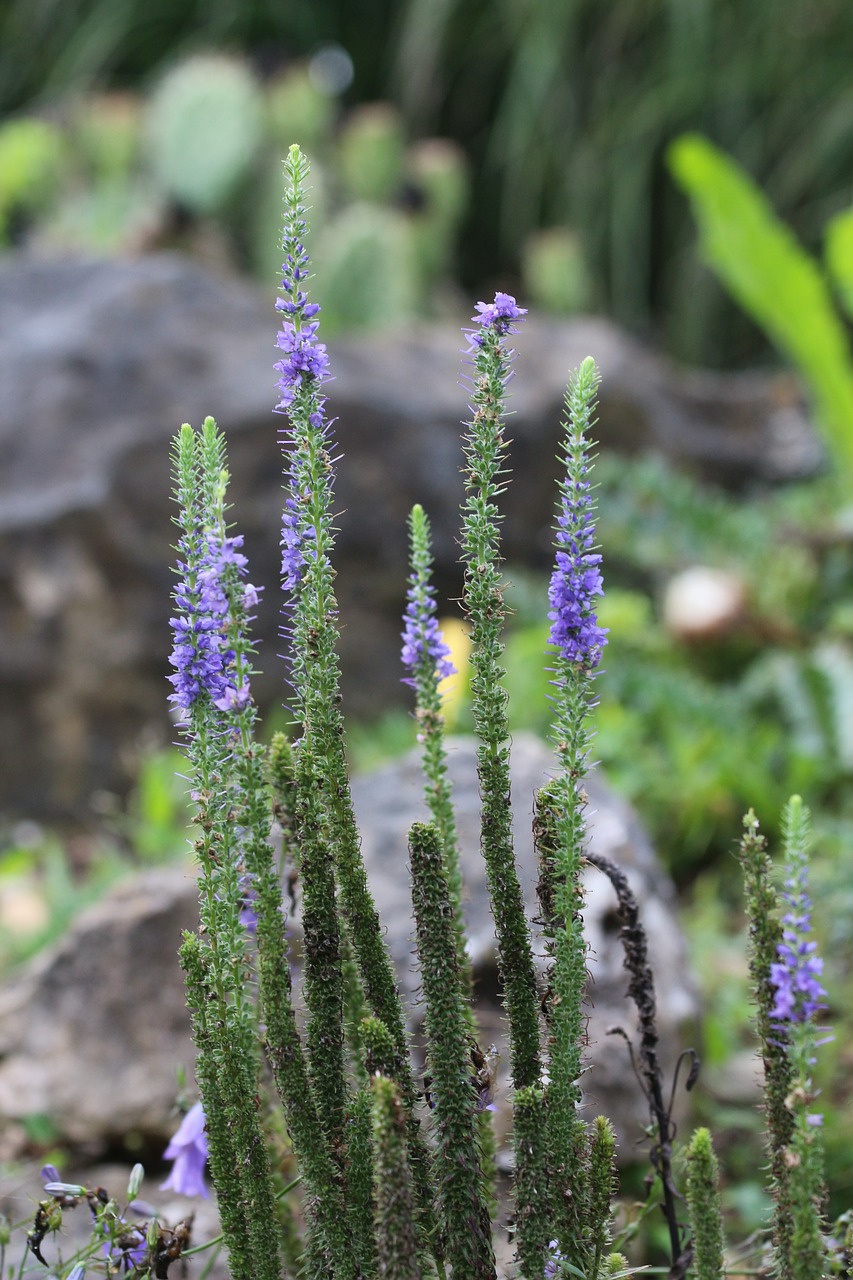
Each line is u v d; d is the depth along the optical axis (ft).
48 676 13.26
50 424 13.75
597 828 7.58
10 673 13.20
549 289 20.20
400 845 7.39
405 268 17.66
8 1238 4.15
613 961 6.97
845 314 18.24
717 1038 7.91
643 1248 6.29
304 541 3.61
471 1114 3.47
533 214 23.79
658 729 12.25
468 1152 3.46
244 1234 3.64
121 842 12.75
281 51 21.70
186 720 3.58
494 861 3.68
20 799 13.35
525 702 11.73
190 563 3.55
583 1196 3.75
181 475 3.55
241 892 3.64
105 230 19.15
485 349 3.50
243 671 3.51
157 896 7.72
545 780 7.38
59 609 13.23
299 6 24.31
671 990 7.09
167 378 14.05
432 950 3.45
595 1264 3.76
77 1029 7.47
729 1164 7.29
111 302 14.53
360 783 7.92
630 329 23.15
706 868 11.35
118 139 20.02
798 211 22.08
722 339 23.65
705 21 21.63
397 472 14.40
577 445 3.48
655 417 16.96
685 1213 6.22
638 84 22.97
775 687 12.32
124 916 7.66
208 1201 6.35
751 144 22.26
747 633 13.08
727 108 22.43
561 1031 3.60
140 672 13.48
